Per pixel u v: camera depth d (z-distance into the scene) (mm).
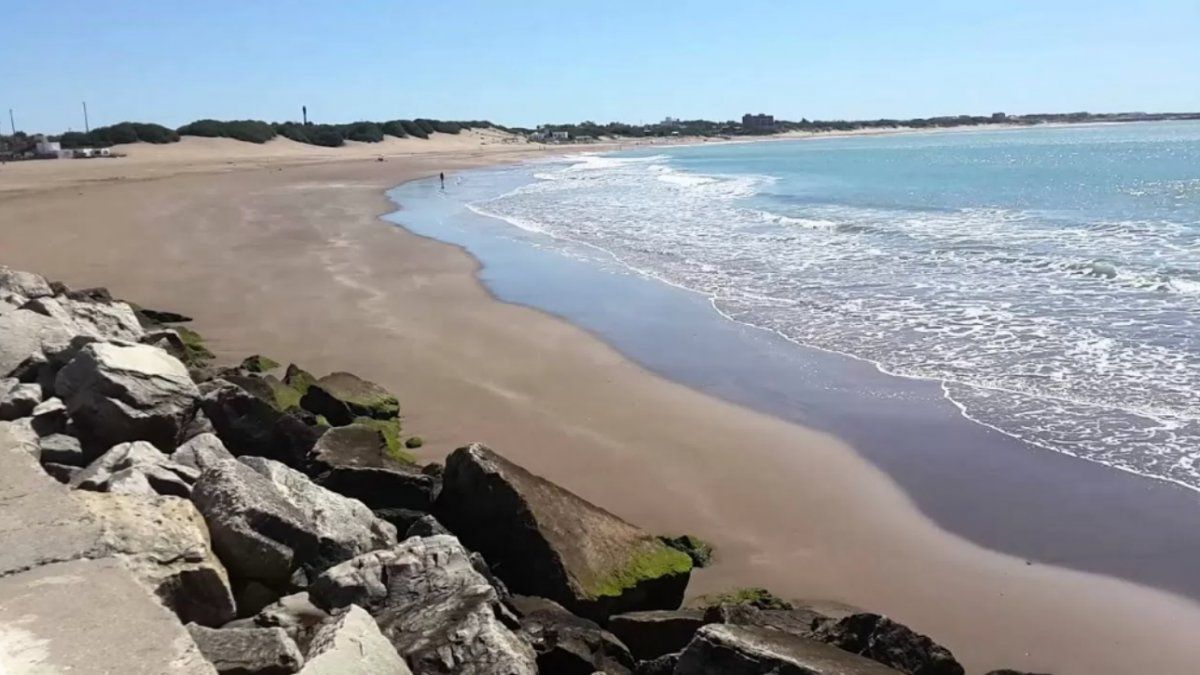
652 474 9656
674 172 65812
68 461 7824
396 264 22422
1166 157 68000
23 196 40562
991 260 20422
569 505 7480
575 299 18328
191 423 8812
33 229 28375
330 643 4945
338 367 13359
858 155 91312
